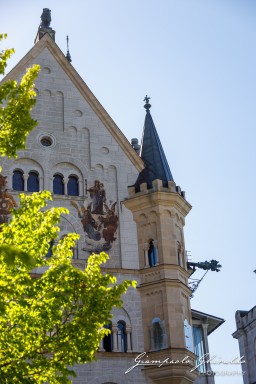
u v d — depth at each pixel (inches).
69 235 1158.3
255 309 2815.0
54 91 2006.6
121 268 1830.7
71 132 1974.7
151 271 1831.9
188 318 1840.6
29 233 1095.0
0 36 1160.2
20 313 1042.1
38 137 1924.2
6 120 1130.7
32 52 2020.2
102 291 1074.1
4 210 1791.3
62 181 1905.8
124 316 1787.6
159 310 1788.9
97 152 1974.7
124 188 1955.0
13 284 1036.5
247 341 2891.2
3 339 1020.5
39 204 1117.7
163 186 1915.6
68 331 1046.4
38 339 1042.7
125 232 1888.5
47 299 1053.2
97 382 1686.8
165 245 1849.2
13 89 1152.2
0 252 656.4
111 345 1752.0
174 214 1909.4
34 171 1886.1
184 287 1851.6
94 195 1908.2
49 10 2207.2
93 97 2033.7
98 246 1843.0
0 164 1836.9
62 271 1068.5
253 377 2815.0
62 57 2050.9
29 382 992.9
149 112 2116.1
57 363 1040.8
